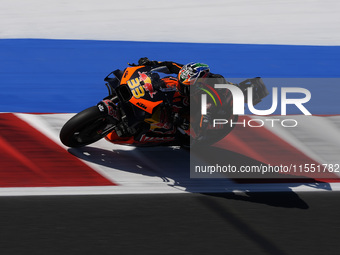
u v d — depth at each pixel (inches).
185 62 1493.6
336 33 1781.5
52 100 1261.1
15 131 1073.5
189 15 1868.8
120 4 1943.9
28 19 1753.2
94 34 1654.8
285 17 1903.3
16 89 1298.0
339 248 722.2
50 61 1456.7
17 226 749.3
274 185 925.2
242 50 1596.9
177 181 925.2
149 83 909.8
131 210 808.9
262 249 713.0
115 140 991.0
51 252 688.4
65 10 1856.5
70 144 987.9
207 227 767.1
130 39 1627.7
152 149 1054.4
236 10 1946.4
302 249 716.7
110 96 979.9
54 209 800.9
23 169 930.1
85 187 881.5
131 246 708.7
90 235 732.7
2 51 1491.1
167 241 724.0
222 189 900.0
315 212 825.5
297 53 1601.9
